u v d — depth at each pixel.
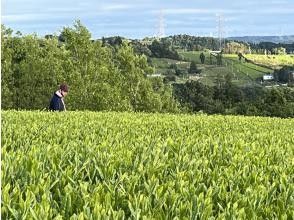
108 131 10.84
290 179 5.91
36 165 5.64
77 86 58.53
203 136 10.48
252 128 14.47
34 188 4.72
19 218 3.96
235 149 8.28
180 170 6.23
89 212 4.01
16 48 66.31
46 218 3.85
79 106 58.53
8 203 4.24
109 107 59.22
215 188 5.09
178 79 176.25
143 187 5.17
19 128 10.08
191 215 4.18
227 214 4.25
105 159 6.43
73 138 9.26
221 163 7.09
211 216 4.20
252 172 6.01
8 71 62.78
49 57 64.81
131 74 74.44
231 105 109.44
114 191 4.72
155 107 75.50
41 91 63.56
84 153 6.86
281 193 5.28
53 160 6.25
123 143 8.38
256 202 4.72
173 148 8.23
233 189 5.45
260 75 195.50
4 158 5.87
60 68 61.59
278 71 193.00
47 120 13.34
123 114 19.23
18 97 63.81
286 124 17.27
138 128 11.97
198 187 5.20
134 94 74.94
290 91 90.81
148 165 6.04
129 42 76.00
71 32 59.94
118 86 65.44
